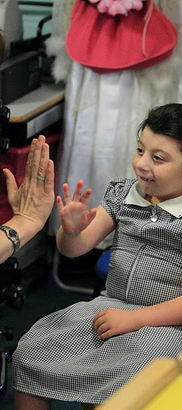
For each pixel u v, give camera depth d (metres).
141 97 2.42
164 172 1.53
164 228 1.54
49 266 2.79
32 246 2.68
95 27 2.38
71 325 1.56
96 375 1.42
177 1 2.34
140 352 1.42
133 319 1.49
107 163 2.48
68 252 1.59
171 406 0.69
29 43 2.60
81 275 2.80
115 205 1.65
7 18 2.55
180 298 1.50
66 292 2.70
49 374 1.47
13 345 2.17
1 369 1.91
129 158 2.47
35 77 2.56
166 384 0.72
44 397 1.47
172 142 1.52
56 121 2.55
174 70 2.38
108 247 2.51
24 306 2.56
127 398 0.69
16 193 1.53
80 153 2.52
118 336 1.48
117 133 2.45
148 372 0.73
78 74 2.46
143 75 2.40
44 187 1.49
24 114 2.29
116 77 2.40
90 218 1.51
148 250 1.57
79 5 2.41
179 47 2.37
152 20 2.33
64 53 2.51
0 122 1.92
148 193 1.58
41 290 2.71
